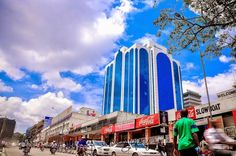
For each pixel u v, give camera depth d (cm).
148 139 2980
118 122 4150
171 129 2638
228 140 500
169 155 1480
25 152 2211
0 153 2208
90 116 7988
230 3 875
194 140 452
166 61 10681
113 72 10569
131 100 9056
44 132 11719
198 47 1071
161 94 9706
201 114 2298
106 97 10606
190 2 964
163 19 1038
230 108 2019
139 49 9944
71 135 6322
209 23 967
